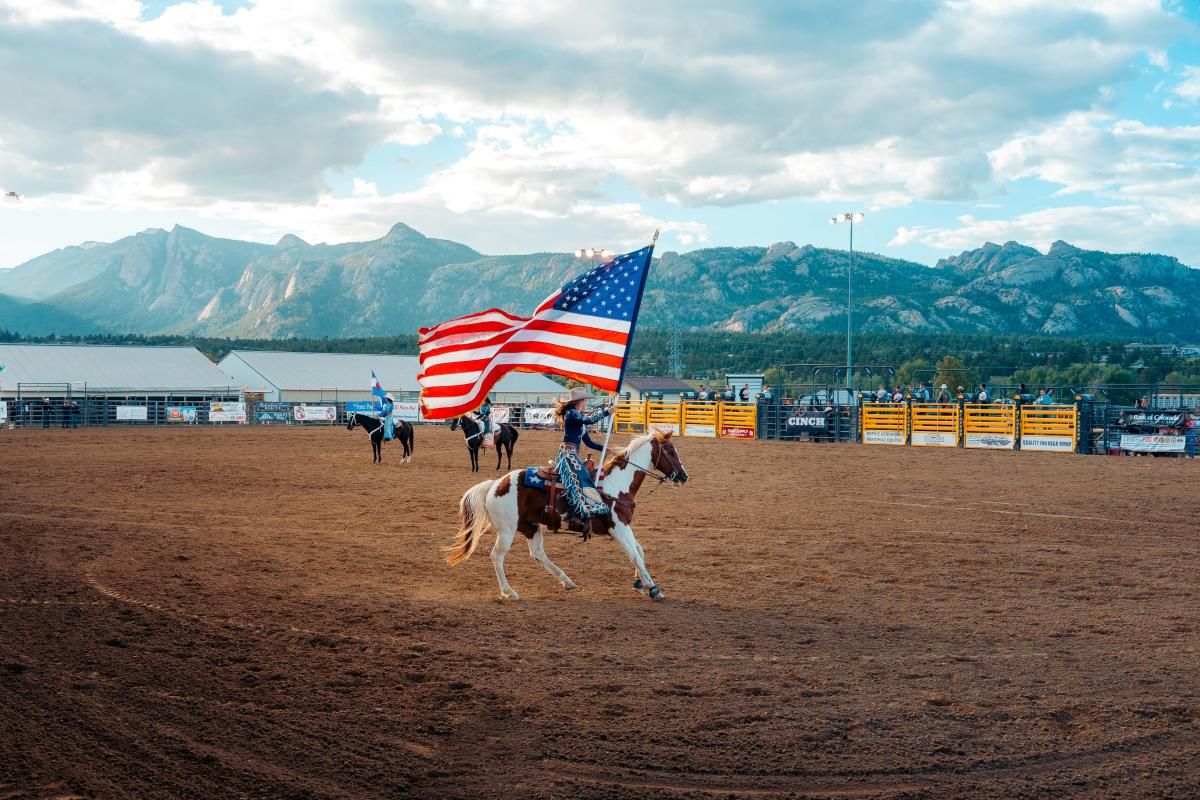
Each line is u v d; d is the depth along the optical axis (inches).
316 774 229.0
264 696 283.6
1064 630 368.2
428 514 711.1
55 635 343.9
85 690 284.7
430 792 220.1
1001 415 1373.0
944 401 1545.3
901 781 227.0
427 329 468.8
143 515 684.7
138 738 249.0
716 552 548.1
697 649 341.1
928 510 722.8
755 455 1269.7
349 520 677.9
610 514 430.9
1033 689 293.6
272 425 2327.8
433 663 320.5
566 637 357.7
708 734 254.7
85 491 832.3
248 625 368.5
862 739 251.8
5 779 221.8
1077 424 1302.9
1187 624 377.1
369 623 376.2
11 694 279.3
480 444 1077.8
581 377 444.8
